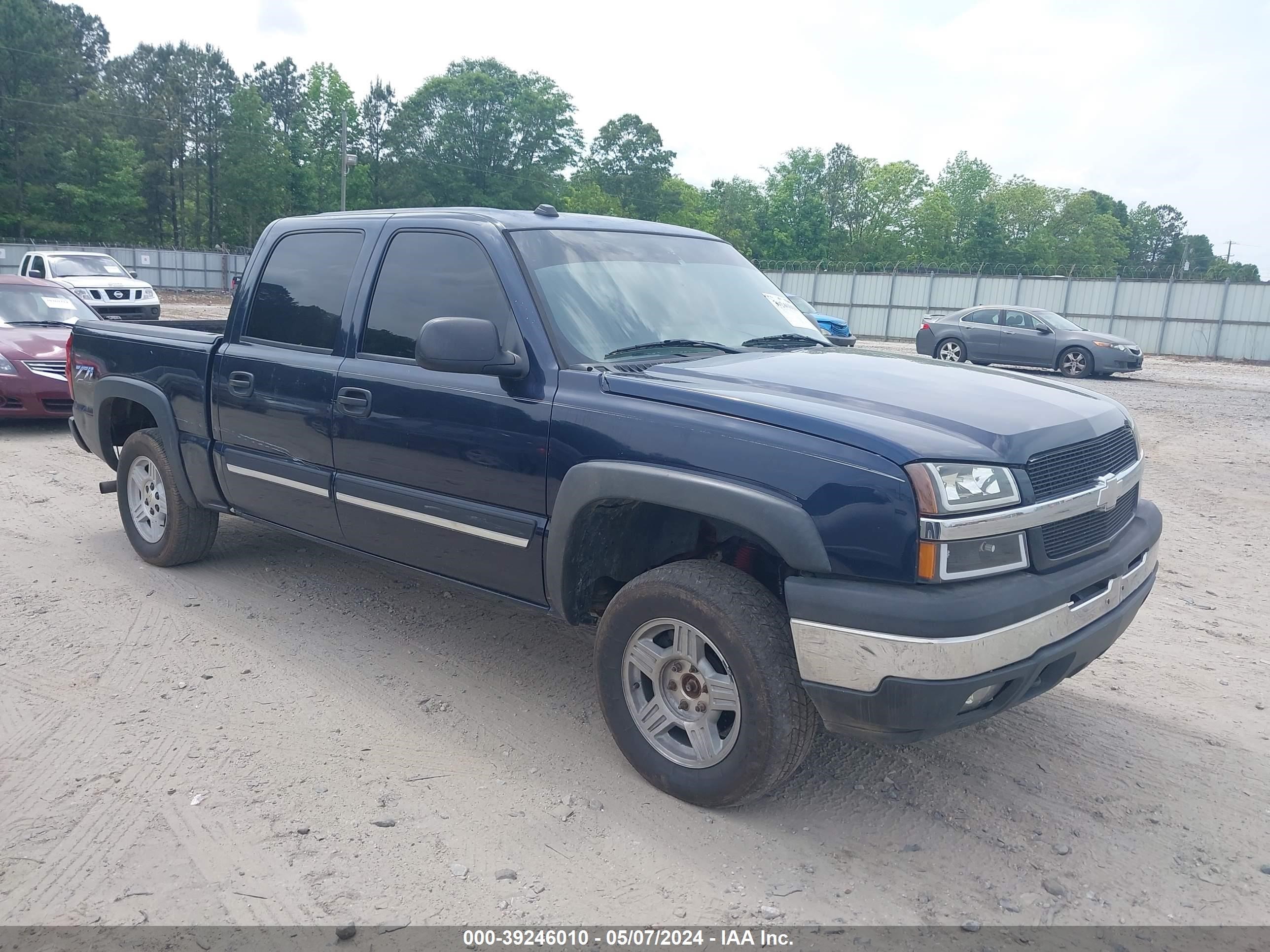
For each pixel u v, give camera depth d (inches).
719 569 123.2
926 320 906.1
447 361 130.2
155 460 209.3
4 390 375.9
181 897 106.7
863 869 115.4
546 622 193.5
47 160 2534.5
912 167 3501.5
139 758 136.3
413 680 164.7
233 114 2930.6
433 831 120.5
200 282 1999.3
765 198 3713.1
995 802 131.1
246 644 178.4
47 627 183.8
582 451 129.6
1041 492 114.0
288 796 127.6
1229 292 1190.3
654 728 131.0
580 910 106.4
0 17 2556.6
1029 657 111.6
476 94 2979.8
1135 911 108.9
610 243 160.4
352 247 170.1
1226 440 473.7
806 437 112.1
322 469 169.6
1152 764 142.6
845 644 107.7
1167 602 219.0
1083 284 1286.9
